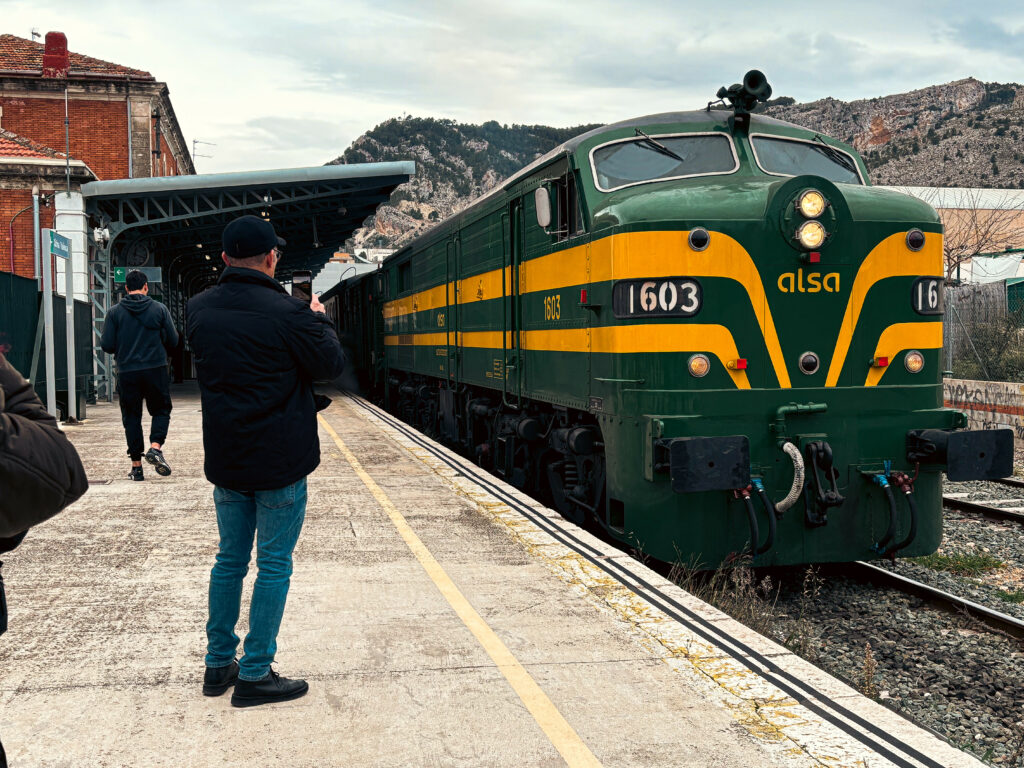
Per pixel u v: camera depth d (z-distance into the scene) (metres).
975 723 4.50
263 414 3.32
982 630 5.84
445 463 9.45
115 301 20.11
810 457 5.91
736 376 5.89
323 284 63.72
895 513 6.04
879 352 6.12
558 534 6.26
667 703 3.50
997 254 34.28
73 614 4.48
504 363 9.21
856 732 3.25
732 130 7.20
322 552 5.78
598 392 6.61
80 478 1.76
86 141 28.67
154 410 8.11
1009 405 14.22
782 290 5.92
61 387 13.34
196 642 4.11
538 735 3.20
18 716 3.31
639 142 7.12
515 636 4.24
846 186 6.45
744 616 5.71
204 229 21.95
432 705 3.45
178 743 3.11
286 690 3.49
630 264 5.97
